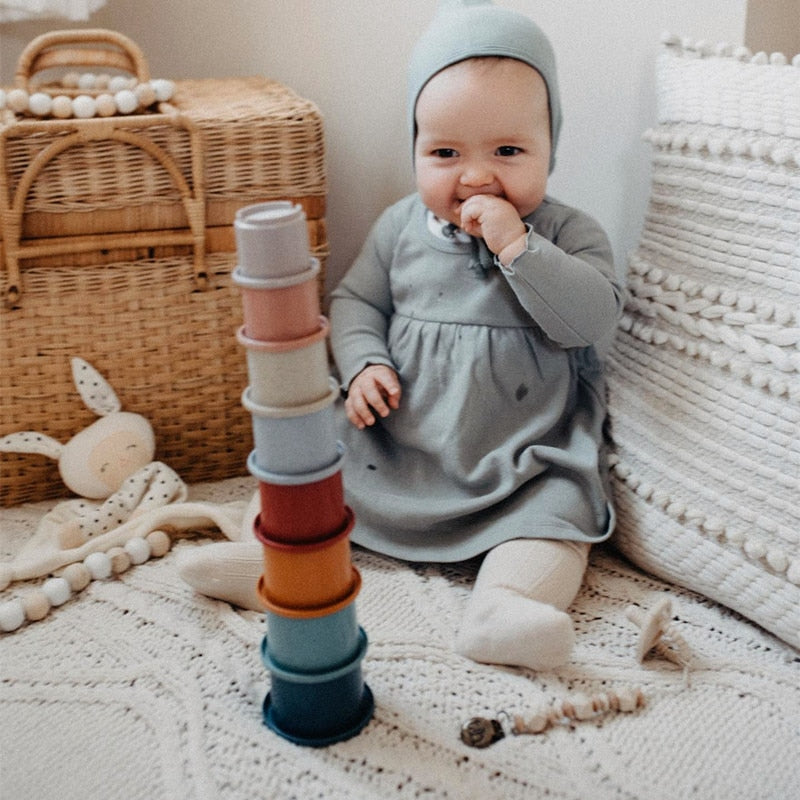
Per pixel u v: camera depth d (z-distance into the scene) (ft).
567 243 3.38
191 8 4.59
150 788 2.35
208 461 3.99
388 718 2.56
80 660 2.82
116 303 3.59
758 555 2.81
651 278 3.30
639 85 3.80
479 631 2.74
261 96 3.89
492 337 3.28
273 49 4.48
